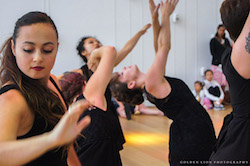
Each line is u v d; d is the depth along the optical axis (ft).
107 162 5.21
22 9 18.16
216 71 23.48
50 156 3.57
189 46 24.40
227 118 5.65
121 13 21.21
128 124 16.85
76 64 19.95
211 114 19.54
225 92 23.38
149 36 22.26
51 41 3.22
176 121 6.25
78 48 8.98
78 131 2.47
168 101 6.18
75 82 6.03
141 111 19.65
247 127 4.87
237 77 4.87
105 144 5.21
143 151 12.11
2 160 2.44
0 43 17.63
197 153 5.95
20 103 3.10
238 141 4.90
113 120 5.57
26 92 3.23
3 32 17.72
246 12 4.82
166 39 6.34
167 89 6.15
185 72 24.43
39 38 3.13
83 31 20.10
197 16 24.50
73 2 19.61
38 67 3.20
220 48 23.50
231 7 4.98
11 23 17.90
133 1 21.44
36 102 3.28
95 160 5.11
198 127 6.03
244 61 4.71
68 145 3.87
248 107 4.86
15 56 3.45
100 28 20.62
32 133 3.34
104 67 5.18
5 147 2.48
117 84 7.35
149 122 17.28
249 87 4.81
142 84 7.14
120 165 5.66
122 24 21.33
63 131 2.43
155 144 13.03
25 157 2.45
